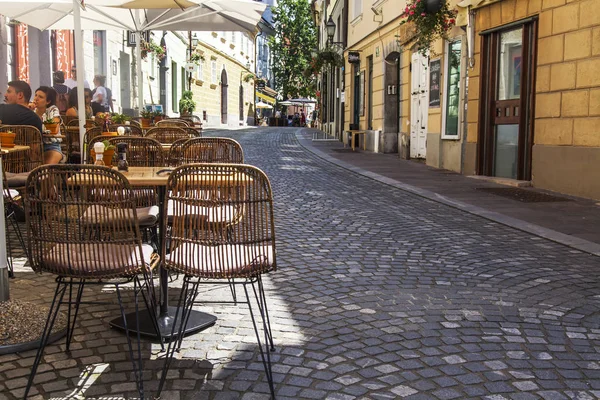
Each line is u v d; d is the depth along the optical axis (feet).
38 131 22.27
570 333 13.21
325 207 28.94
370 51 70.54
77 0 26.27
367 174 42.65
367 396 10.23
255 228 10.79
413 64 54.95
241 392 10.34
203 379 10.81
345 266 18.38
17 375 10.89
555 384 10.77
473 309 14.65
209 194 10.61
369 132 68.44
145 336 12.67
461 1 42.24
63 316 13.58
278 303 14.94
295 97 189.47
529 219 25.77
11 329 12.25
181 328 11.28
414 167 48.52
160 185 12.77
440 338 12.81
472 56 41.52
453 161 45.16
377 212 27.84
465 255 19.89
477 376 11.03
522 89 36.86
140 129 30.91
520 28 37.27
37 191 10.61
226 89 137.69
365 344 12.45
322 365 11.43
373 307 14.73
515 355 11.98
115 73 67.77
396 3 59.06
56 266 10.60
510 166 39.24
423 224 25.08
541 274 17.75
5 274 13.14
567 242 21.52
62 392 10.28
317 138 93.45
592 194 31.01
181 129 27.27
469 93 42.50
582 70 31.40
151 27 38.34
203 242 10.68
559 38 33.14
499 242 21.86
